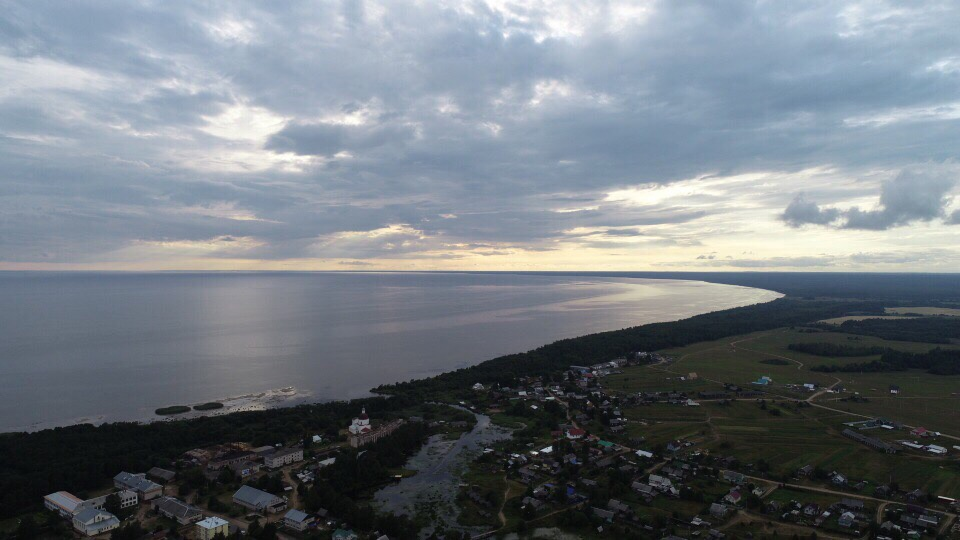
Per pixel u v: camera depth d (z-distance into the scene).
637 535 134.88
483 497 157.25
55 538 132.00
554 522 143.50
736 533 135.75
